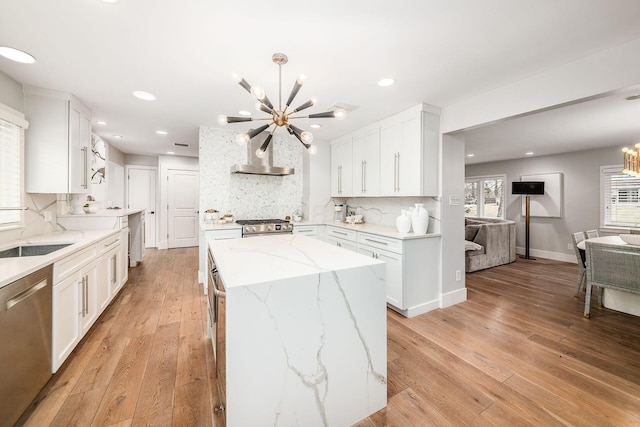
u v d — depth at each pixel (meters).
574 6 1.42
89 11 1.46
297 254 1.75
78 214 3.21
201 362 2.01
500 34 1.66
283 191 4.50
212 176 3.95
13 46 1.81
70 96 2.58
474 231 5.10
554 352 2.18
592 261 2.80
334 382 1.43
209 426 1.45
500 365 2.01
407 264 2.85
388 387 1.77
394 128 3.23
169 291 3.53
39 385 1.59
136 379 1.81
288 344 1.30
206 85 2.41
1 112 2.05
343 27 1.60
